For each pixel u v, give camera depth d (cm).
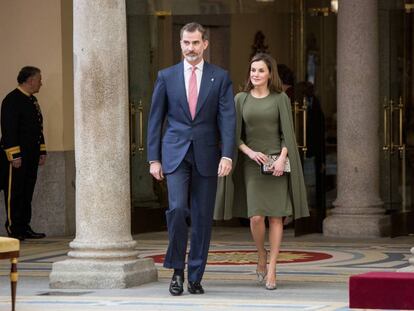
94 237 1862
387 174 2909
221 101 1745
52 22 2803
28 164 2708
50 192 2794
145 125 2833
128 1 2811
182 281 1756
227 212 1805
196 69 1748
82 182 1866
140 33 2834
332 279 1933
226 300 1695
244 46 3219
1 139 2712
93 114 1855
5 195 2711
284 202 1805
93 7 1853
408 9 2827
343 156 2744
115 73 1856
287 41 3306
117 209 1866
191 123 1738
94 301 1703
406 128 2845
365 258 2259
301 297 1727
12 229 2712
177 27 2928
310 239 2672
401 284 1313
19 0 2825
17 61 2830
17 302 1700
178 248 1739
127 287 1838
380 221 2711
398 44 2794
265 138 1809
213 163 1747
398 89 2809
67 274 1844
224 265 2152
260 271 1872
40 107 2809
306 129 2886
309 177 2870
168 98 1750
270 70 1817
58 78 2798
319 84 3334
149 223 2870
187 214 1730
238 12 3020
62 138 2795
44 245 2586
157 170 1752
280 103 1811
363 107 2728
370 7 2723
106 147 1858
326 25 3322
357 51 2723
